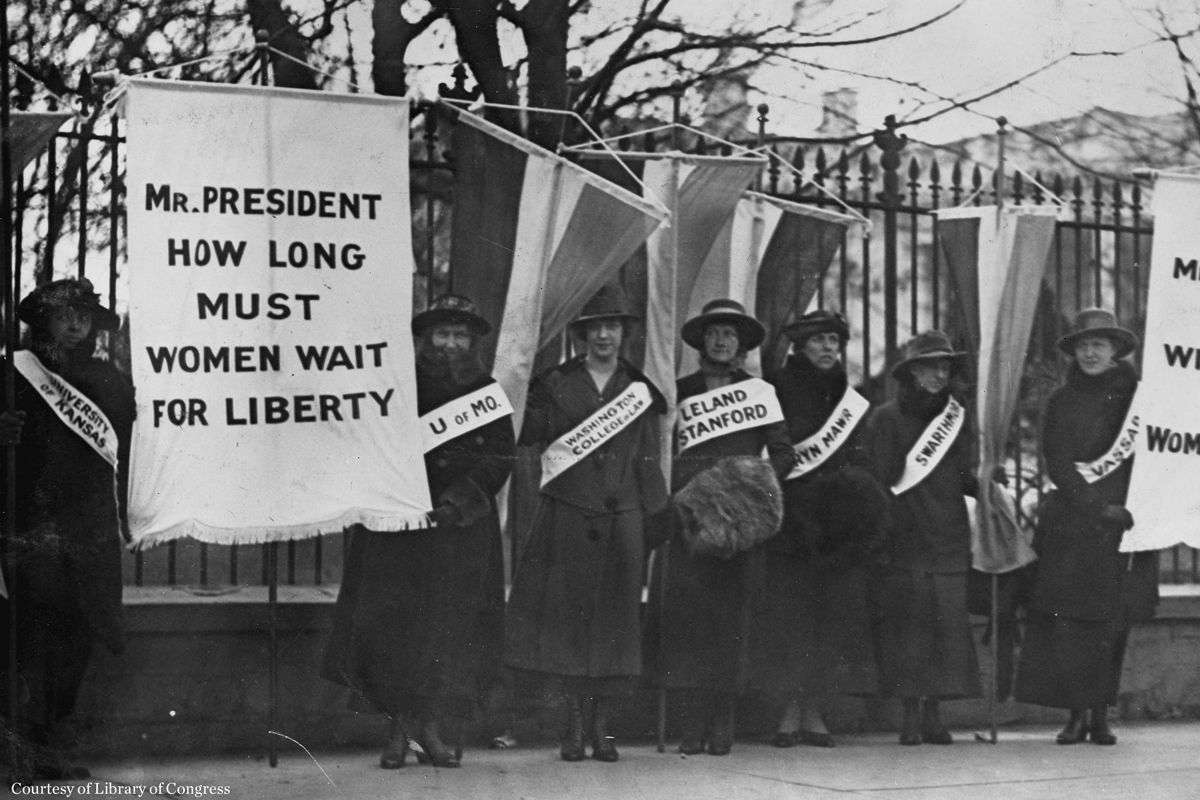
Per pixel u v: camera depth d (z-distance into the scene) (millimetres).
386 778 5754
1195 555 7910
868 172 7141
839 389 6758
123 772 5785
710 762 6258
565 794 5613
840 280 6949
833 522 6684
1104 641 7035
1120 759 6609
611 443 6379
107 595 5773
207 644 6020
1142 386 7199
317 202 5844
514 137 6336
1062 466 7180
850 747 6680
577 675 6207
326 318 5848
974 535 6996
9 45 6336
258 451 5750
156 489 5637
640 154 6617
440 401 6137
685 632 6449
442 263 6566
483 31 6652
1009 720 7285
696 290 6664
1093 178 7555
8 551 5711
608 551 6293
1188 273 7219
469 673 6094
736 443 6609
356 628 5992
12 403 5645
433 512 6039
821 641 6672
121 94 5711
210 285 5719
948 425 6953
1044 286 7375
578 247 6379
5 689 5719
